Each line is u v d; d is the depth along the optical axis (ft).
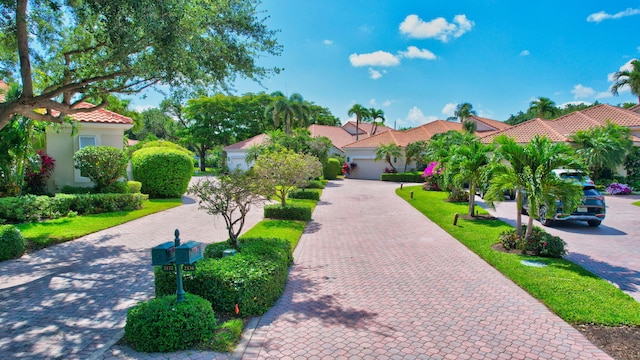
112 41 23.86
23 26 25.04
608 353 13.96
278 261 20.11
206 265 18.45
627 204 57.21
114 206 46.52
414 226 42.29
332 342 14.82
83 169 49.47
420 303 19.06
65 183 53.26
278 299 19.56
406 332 15.74
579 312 17.29
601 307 17.88
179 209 52.85
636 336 15.23
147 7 22.56
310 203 60.49
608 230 38.11
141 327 13.60
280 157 46.60
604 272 24.29
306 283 22.33
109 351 13.60
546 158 26.81
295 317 17.24
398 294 20.40
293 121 135.23
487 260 26.91
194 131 168.45
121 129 57.06
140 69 26.37
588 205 37.99
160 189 62.39
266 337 15.19
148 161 61.77
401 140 136.15
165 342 13.53
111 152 50.78
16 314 17.21
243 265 18.71
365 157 138.72
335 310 18.12
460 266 25.94
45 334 15.24
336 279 23.13
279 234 35.50
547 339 15.08
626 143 73.26
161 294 17.70
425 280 22.88
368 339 15.10
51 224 37.04
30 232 33.04
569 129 85.30
